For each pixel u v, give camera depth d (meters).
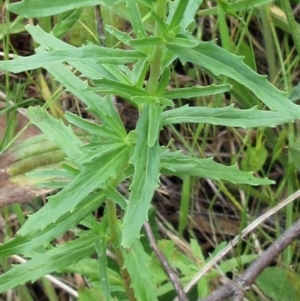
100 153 0.33
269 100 0.28
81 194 0.32
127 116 0.62
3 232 0.53
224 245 0.52
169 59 0.31
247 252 0.53
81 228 0.55
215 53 0.29
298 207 0.55
